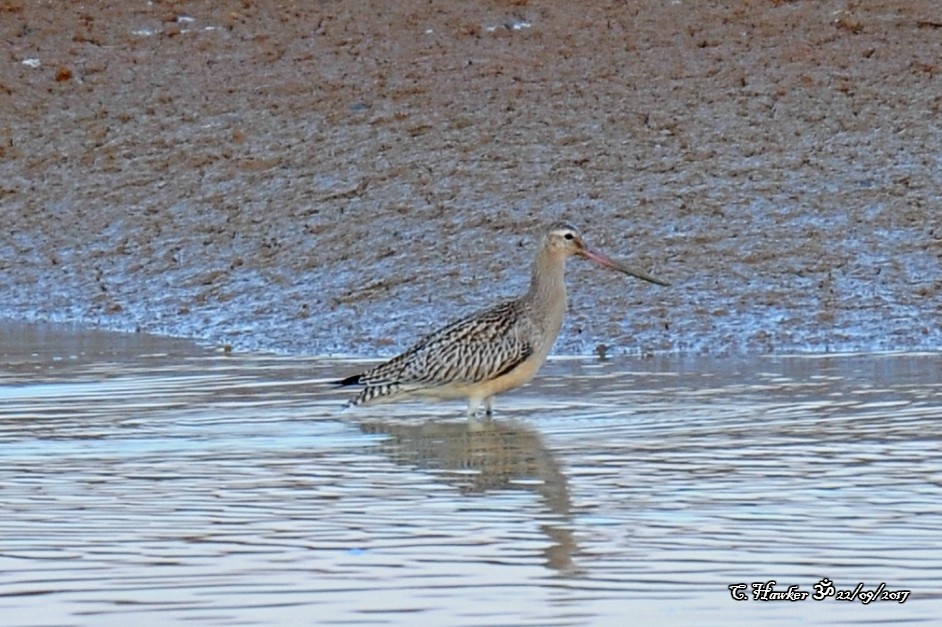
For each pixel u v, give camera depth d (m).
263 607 8.31
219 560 9.09
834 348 15.77
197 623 8.09
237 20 26.00
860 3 25.00
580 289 17.36
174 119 23.03
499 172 20.55
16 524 9.84
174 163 21.81
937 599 8.34
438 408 13.52
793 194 19.41
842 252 17.97
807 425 12.29
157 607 8.33
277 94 23.44
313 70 24.11
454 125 21.95
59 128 23.12
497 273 18.11
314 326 17.14
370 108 22.70
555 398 13.71
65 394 13.95
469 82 23.28
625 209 19.33
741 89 22.50
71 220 20.73
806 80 22.61
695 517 9.79
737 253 18.05
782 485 10.49
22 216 20.98
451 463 11.38
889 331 16.12
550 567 8.89
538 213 19.41
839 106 21.80
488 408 13.41
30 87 24.28
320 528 9.70
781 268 17.67
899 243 18.09
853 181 19.66
